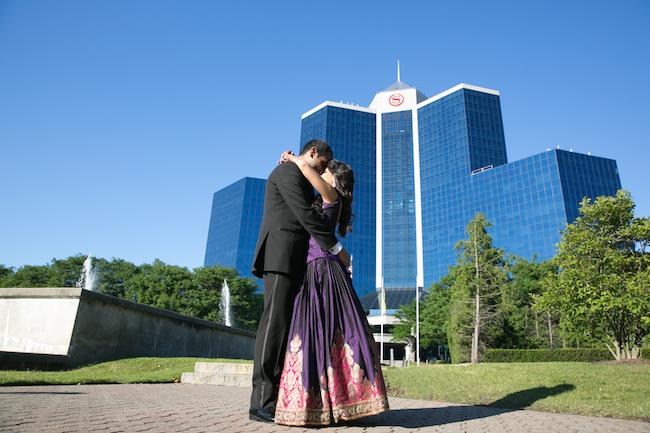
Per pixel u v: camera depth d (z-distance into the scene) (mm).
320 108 112438
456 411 4301
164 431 2262
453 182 98062
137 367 10211
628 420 4168
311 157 3217
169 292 41125
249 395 5496
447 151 101062
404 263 99625
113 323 12055
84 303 11156
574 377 8352
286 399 2641
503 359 25281
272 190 3055
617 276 18266
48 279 37594
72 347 10719
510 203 88000
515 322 36656
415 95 113062
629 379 8070
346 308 2918
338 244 3006
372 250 102375
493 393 6551
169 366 10312
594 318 19234
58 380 6340
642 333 19000
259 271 3014
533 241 83188
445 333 41781
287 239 2930
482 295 29250
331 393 2656
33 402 3434
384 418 3273
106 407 3334
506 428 3082
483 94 102938
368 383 2734
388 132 111438
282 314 2846
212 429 2396
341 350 2785
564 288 19422
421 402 5762
